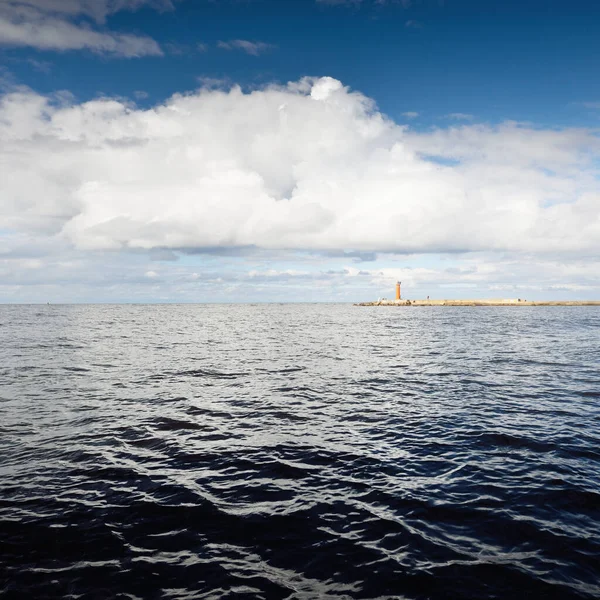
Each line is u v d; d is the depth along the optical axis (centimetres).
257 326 6738
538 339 4188
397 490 898
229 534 729
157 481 941
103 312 13662
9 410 1494
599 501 840
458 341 4047
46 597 570
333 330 5747
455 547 690
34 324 6662
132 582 602
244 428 1327
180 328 6131
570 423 1357
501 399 1692
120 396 1733
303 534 730
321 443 1193
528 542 702
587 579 610
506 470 996
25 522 757
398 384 2003
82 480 941
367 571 630
